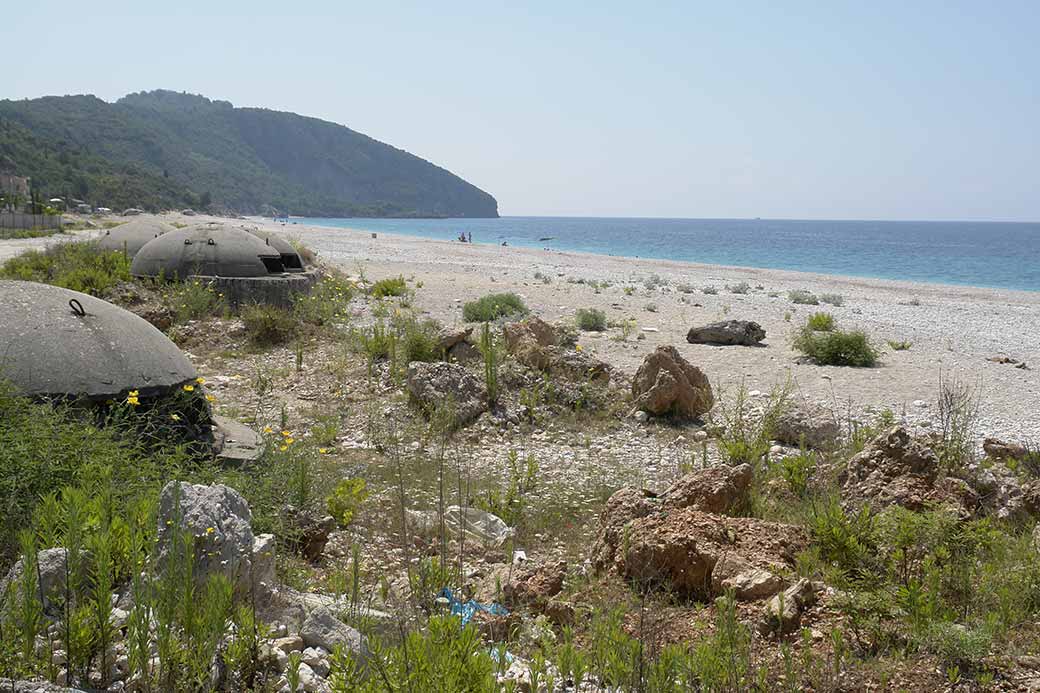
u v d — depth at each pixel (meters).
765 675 4.19
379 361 14.16
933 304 30.27
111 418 7.20
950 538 5.89
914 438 8.41
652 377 12.30
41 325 7.42
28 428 5.73
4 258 27.16
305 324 16.73
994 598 5.27
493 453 10.48
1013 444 9.66
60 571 3.95
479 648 4.24
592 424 11.81
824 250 101.25
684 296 28.17
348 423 11.32
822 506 6.91
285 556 5.89
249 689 3.71
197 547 4.22
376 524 7.36
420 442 10.61
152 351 8.01
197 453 7.48
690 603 5.50
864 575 5.56
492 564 6.57
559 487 8.95
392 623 4.67
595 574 6.18
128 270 19.16
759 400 13.01
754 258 80.00
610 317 21.44
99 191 129.50
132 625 3.48
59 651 3.59
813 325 19.83
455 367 12.10
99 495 4.87
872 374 15.27
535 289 27.94
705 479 7.04
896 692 4.23
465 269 37.94
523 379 12.63
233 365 14.08
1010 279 55.44
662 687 4.03
